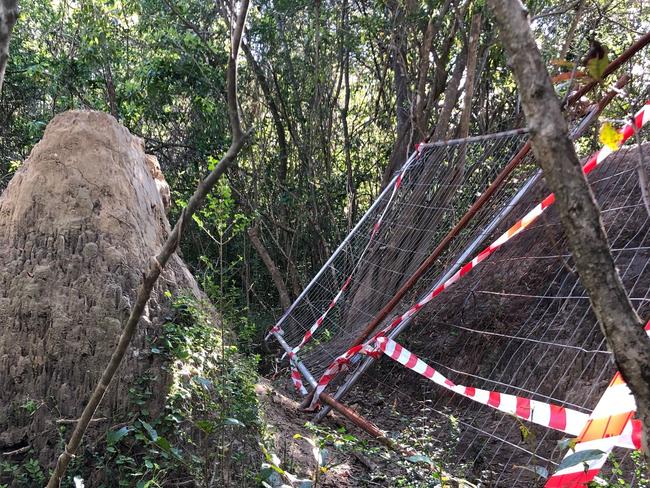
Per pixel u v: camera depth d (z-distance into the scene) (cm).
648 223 486
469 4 813
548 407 332
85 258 385
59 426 343
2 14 169
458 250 600
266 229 1162
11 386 356
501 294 528
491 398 370
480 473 417
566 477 268
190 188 1212
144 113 1185
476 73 956
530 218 403
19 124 1319
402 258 655
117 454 332
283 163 1179
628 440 263
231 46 154
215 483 322
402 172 688
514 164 493
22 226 396
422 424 496
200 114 1161
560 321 497
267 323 926
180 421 336
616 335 110
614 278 110
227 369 390
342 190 1175
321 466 266
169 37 1066
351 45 1071
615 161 552
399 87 973
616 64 380
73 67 1145
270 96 1129
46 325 367
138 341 368
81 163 414
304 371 591
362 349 502
